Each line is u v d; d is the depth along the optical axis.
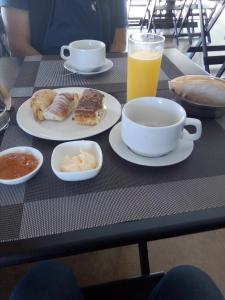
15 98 0.67
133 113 0.51
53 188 0.43
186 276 0.49
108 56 0.94
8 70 0.81
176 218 0.38
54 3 1.09
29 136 0.54
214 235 1.09
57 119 0.57
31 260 0.34
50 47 1.16
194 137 0.49
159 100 0.51
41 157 0.47
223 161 0.49
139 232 0.37
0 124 0.56
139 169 0.47
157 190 0.43
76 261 0.99
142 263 0.84
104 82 0.77
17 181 0.42
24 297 0.45
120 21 1.25
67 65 0.84
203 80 0.66
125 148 0.50
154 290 0.51
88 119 0.56
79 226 0.37
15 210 0.39
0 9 1.14
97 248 0.36
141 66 0.62
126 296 0.55
